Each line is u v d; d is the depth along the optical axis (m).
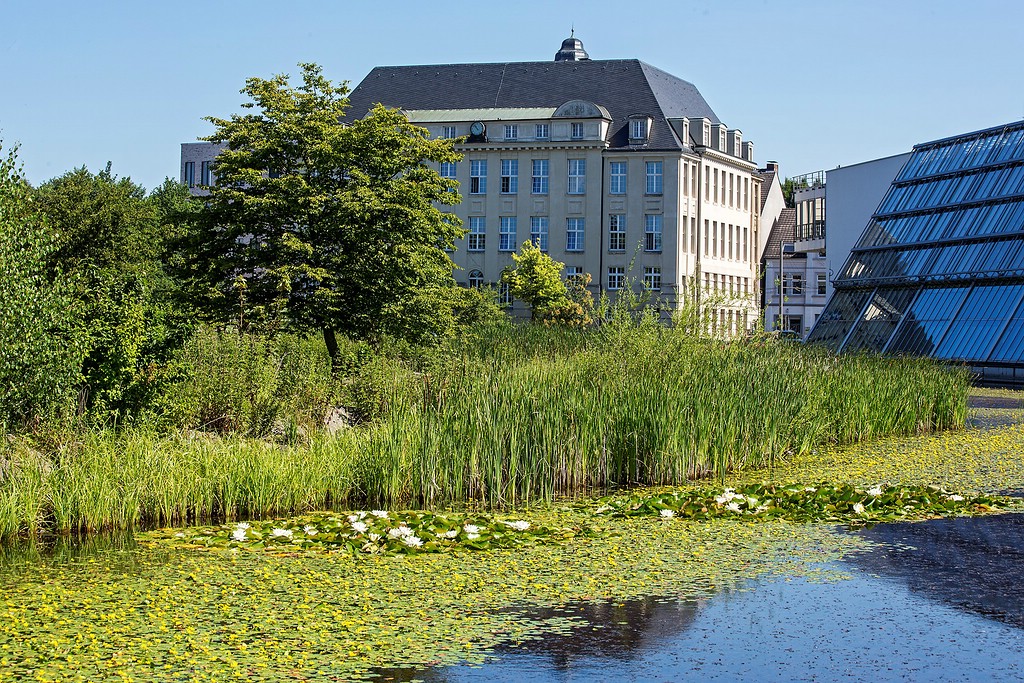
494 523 14.98
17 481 15.16
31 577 12.27
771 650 9.71
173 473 15.90
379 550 13.57
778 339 26.47
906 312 50.62
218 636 10.00
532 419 18.33
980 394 37.88
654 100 76.00
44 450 16.50
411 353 27.58
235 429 19.86
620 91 76.94
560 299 62.12
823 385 24.50
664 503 16.62
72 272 20.11
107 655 9.42
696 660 9.45
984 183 52.50
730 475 20.11
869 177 74.88
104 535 14.70
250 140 29.09
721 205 81.25
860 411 24.75
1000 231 48.72
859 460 21.73
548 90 77.62
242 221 28.09
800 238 93.88
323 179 28.75
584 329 36.25
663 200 74.19
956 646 9.84
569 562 13.02
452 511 16.72
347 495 17.38
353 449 17.95
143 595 11.45
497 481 17.56
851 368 26.75
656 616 10.74
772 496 17.23
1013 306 44.75
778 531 14.88
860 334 52.44
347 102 30.75
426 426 17.97
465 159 76.38
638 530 15.00
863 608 11.04
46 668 9.08
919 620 10.62
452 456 17.61
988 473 19.91
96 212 48.44
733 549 13.75
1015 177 50.69
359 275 28.11
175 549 13.73
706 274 78.94
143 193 63.56
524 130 75.69
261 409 20.56
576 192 75.19
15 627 10.27
